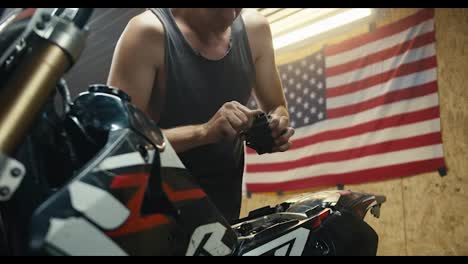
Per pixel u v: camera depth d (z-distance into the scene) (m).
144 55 1.11
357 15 3.88
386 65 3.62
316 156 3.93
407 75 3.49
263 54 1.35
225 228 0.77
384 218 3.51
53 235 0.50
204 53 1.17
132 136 0.63
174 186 0.68
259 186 4.28
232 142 1.21
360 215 0.97
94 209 0.54
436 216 3.25
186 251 0.69
